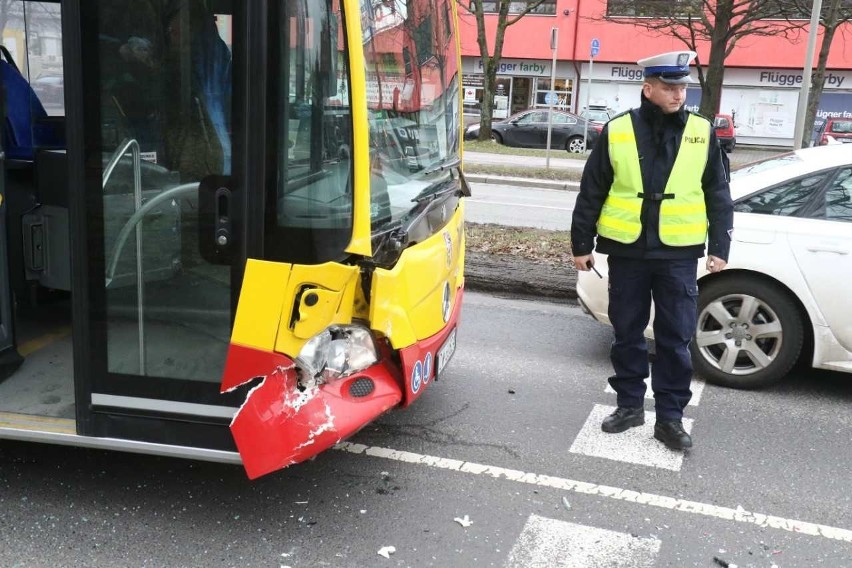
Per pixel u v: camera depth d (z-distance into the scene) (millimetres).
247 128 2824
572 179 17078
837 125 23984
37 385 3660
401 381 3285
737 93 33156
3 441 4047
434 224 3648
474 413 4613
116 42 2895
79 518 3363
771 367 4957
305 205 2877
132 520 3359
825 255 4703
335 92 2855
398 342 3188
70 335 4316
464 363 5480
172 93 2891
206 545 3195
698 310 5074
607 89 34062
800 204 4867
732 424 4551
